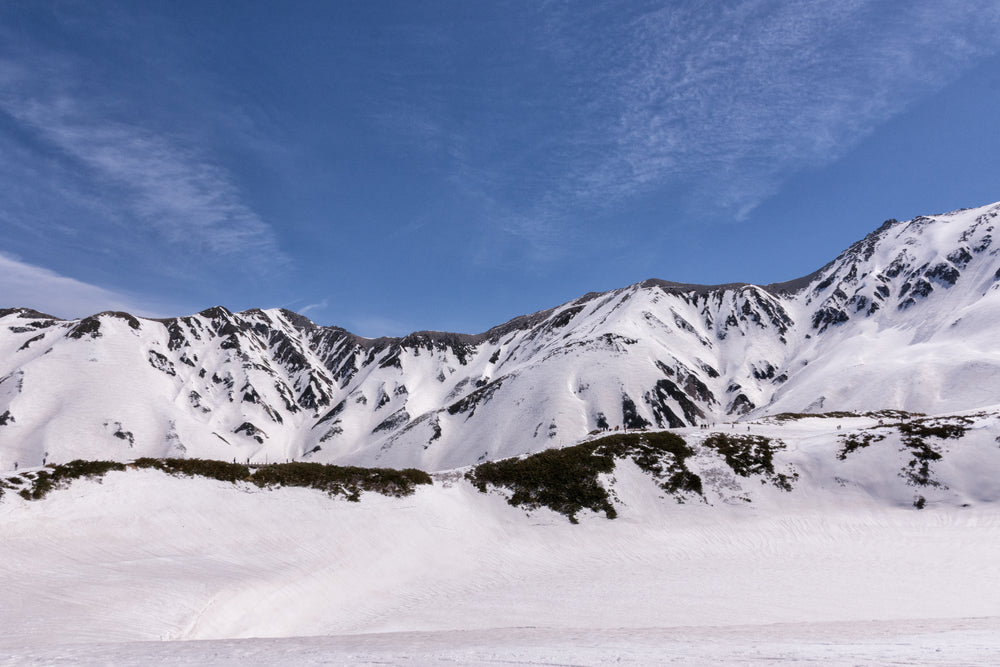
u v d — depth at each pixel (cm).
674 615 2556
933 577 3117
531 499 4806
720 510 4756
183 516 3531
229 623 2252
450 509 4531
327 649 1566
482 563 3816
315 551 3428
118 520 3300
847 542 4038
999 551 3575
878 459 5081
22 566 2538
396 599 3062
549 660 1377
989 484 4597
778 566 3528
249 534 3525
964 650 1290
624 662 1327
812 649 1377
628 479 5103
